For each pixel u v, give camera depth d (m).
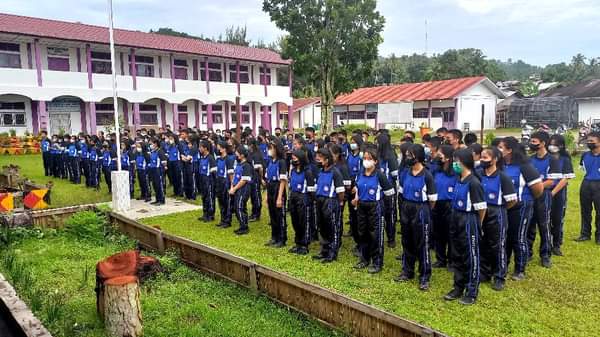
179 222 9.33
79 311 5.09
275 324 4.63
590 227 7.54
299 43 27.77
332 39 27.14
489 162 5.41
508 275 6.04
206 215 9.47
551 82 63.44
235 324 4.61
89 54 24.09
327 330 4.52
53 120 24.55
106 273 4.85
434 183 5.54
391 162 7.34
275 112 35.41
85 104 25.58
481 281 5.81
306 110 44.94
